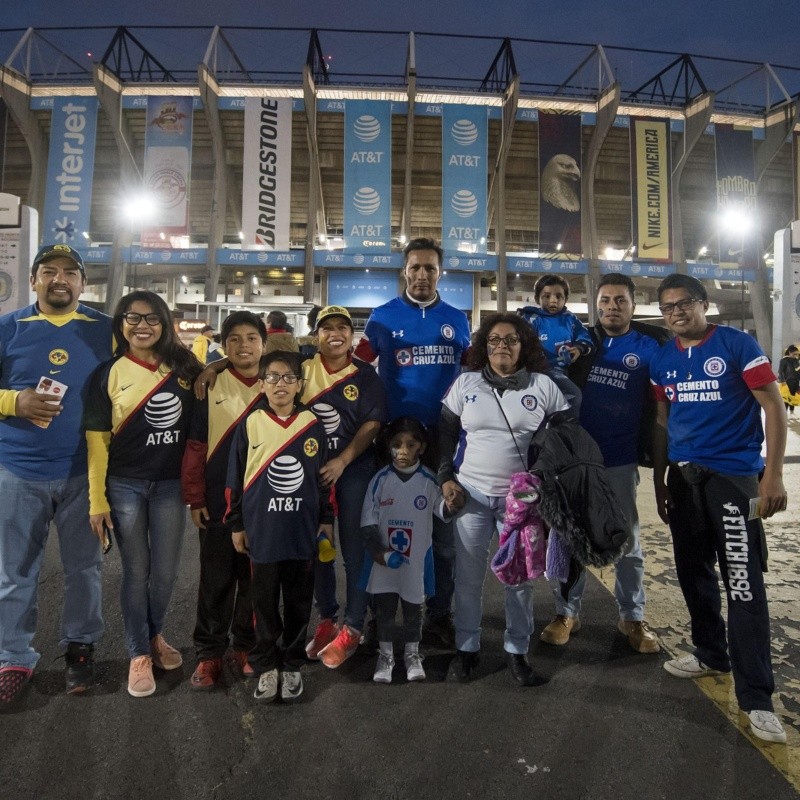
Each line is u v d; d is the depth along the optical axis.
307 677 2.55
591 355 3.01
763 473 2.31
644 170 23.42
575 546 2.27
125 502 2.45
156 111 21.84
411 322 3.12
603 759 1.95
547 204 23.19
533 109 23.25
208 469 2.52
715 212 24.44
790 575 3.62
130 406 2.42
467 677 2.52
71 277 2.50
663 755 1.97
